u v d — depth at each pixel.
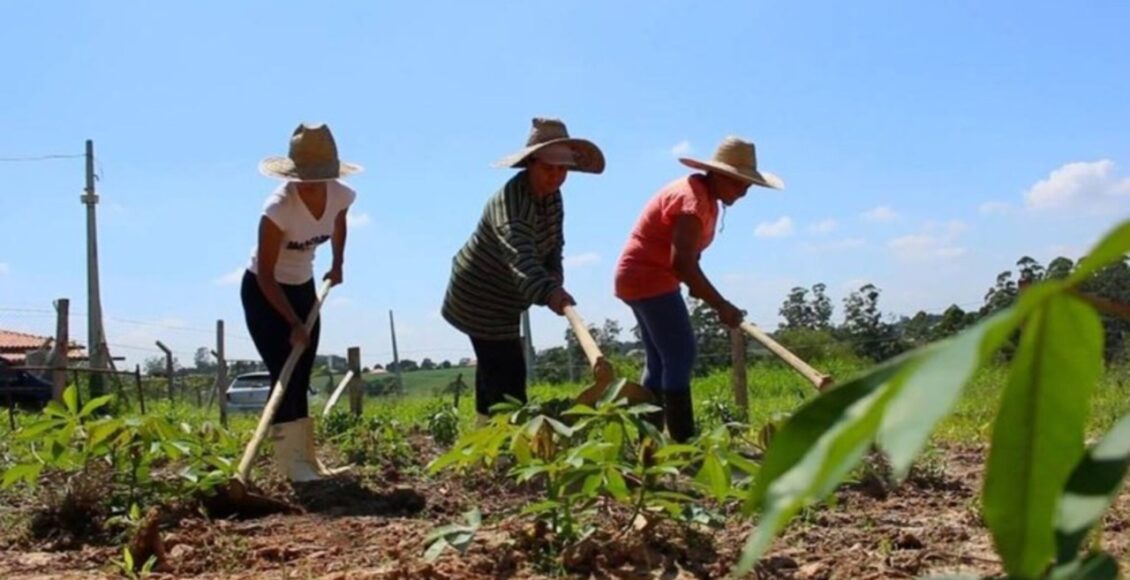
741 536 4.05
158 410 15.48
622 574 3.47
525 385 6.57
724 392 14.70
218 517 4.96
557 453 3.74
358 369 12.14
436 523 4.68
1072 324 0.80
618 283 6.20
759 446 4.52
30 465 4.73
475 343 6.43
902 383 0.63
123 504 4.80
